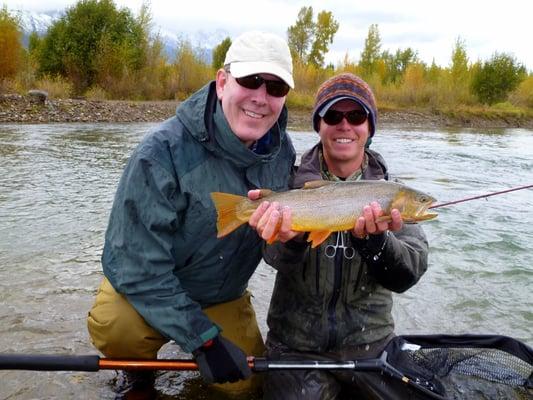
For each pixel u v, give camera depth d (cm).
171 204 304
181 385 347
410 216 306
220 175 314
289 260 309
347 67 4656
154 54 3597
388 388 314
